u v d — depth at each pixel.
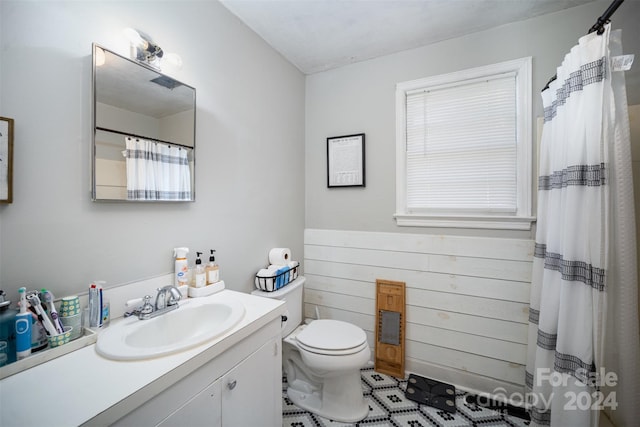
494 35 1.77
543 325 1.37
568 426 1.18
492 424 1.52
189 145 1.34
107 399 0.63
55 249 0.91
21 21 0.84
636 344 1.12
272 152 1.99
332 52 2.06
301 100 2.35
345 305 2.25
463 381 1.84
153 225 1.21
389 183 2.09
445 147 1.95
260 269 1.87
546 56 1.65
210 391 0.88
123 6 1.09
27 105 0.85
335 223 2.29
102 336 0.90
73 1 0.95
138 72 1.13
